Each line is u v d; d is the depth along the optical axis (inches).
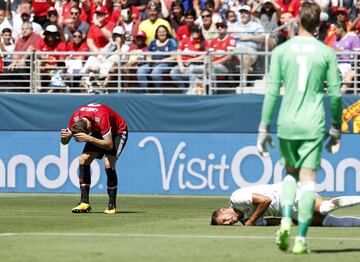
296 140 1046.4
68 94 2368.4
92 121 1739.7
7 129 2394.2
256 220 1476.4
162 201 2150.6
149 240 1242.0
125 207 1969.7
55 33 2684.5
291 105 1048.8
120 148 1777.8
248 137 2292.1
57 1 3014.3
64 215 1734.7
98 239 1257.4
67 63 2495.1
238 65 2405.3
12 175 2396.7
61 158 2374.5
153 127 2331.4
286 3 2704.2
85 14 2896.2
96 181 2352.4
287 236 1048.8
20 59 2534.5
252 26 2586.1
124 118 2340.1
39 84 2469.2
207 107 2303.2
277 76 1058.1
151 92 2461.9
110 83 2484.0
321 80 1051.9
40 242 1209.4
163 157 2332.7
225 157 2304.4
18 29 2896.2
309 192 1045.2
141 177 2346.2
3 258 1016.2
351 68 2362.2
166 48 2561.5
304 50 1049.5
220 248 1133.7
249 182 2295.8
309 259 1016.9
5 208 1927.9
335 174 2258.9
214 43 2524.6
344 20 2561.5
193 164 2320.4
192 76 2431.1
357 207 2032.5
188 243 1197.1
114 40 2667.3
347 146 2256.4
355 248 1147.9
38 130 2379.4
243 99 2287.2
